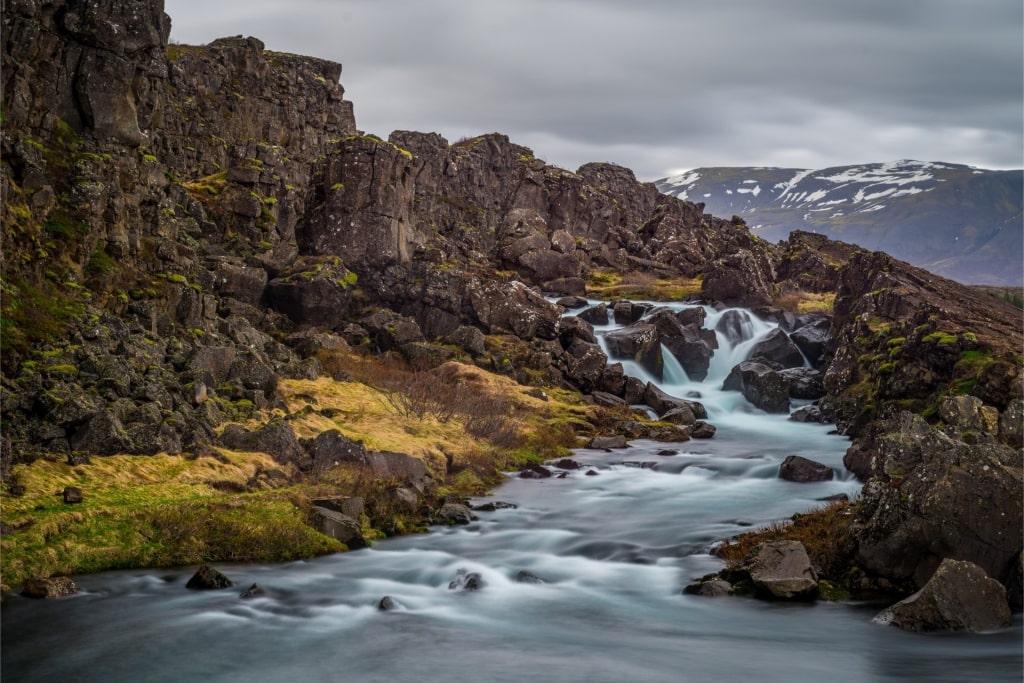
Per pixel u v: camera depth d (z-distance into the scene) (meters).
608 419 51.22
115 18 40.56
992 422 27.03
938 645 19.42
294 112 79.44
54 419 28.16
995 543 22.03
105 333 33.69
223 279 53.44
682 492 34.72
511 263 89.31
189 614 21.03
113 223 39.28
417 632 20.39
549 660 18.75
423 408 42.56
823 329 73.06
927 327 45.38
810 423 55.00
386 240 63.41
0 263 30.98
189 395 33.91
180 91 66.38
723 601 22.64
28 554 22.59
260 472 30.12
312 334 52.31
